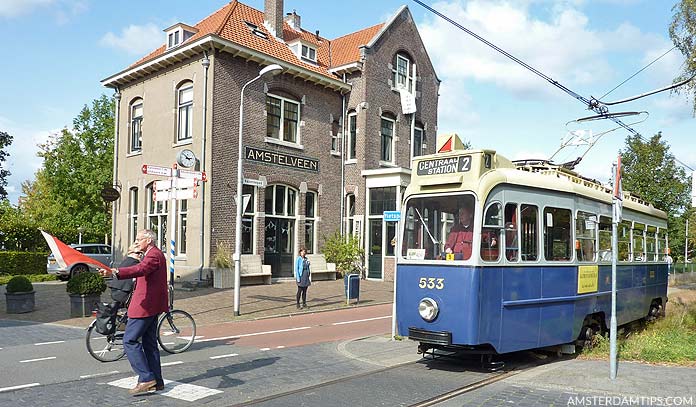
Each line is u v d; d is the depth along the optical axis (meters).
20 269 28.75
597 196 11.06
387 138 27.56
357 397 6.87
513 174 8.85
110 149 35.94
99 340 8.85
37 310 14.88
